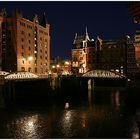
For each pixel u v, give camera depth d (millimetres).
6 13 89812
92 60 111125
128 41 100938
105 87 81562
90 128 27562
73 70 116500
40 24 115062
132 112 36750
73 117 34156
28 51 95250
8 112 38094
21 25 90312
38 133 25906
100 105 44938
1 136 24922
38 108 41844
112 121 30922
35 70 101188
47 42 114250
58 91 69562
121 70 102500
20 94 54625
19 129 27531
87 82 81250
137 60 72000
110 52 106500
